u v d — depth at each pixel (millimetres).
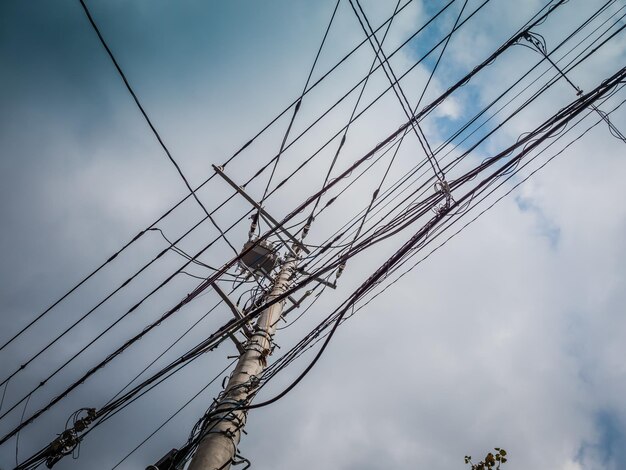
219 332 6223
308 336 6141
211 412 5652
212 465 5004
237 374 6305
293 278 8180
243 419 5727
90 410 6676
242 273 8164
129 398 6562
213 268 6695
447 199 5469
